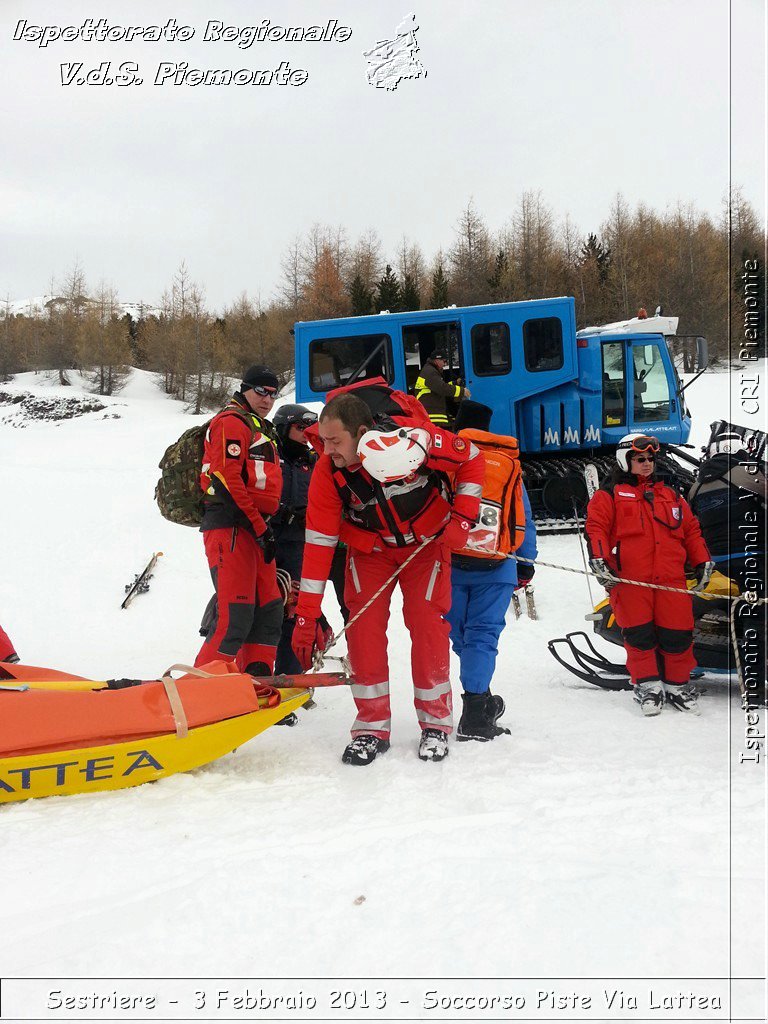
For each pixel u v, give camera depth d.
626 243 48.72
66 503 15.13
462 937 2.54
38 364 59.47
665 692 5.38
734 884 2.78
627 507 5.30
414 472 4.18
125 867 3.10
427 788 3.89
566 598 9.02
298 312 52.97
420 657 4.45
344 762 4.36
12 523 13.76
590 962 2.39
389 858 3.10
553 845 3.18
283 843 3.28
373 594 4.46
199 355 51.16
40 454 24.78
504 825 3.41
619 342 12.90
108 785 3.90
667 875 2.85
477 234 52.31
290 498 6.02
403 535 4.34
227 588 5.21
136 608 9.93
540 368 12.65
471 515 4.29
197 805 3.71
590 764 4.16
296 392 13.07
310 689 4.57
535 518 12.45
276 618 5.52
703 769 4.02
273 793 3.88
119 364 55.19
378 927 2.63
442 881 2.89
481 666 4.80
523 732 4.89
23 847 3.27
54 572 11.24
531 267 54.62
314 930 2.63
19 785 3.74
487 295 52.22
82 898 2.90
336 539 4.39
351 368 12.98
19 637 8.96
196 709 4.06
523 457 13.30
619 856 3.06
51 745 3.79
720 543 5.25
